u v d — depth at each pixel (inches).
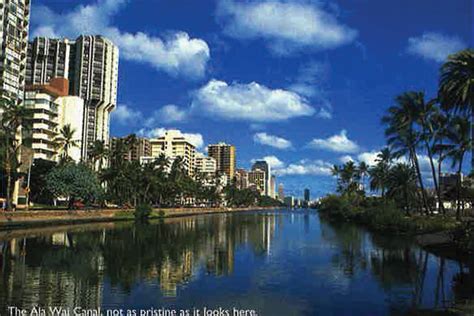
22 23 3440.0
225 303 695.1
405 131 2348.7
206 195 7440.9
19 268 970.7
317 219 4557.1
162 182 4832.7
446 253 1275.8
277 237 1996.8
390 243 1657.2
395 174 2915.8
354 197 4301.2
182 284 834.8
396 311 652.1
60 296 711.7
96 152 3882.9
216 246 1545.3
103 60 7027.6
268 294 762.8
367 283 861.8
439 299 724.0
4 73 3218.5
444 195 3577.8
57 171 2967.5
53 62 6865.2
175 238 1857.8
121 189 4220.0
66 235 1855.3
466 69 1435.8
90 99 6884.8
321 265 1098.1
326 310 660.1
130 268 1005.8
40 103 4471.0
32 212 2202.3
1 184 3105.3
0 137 2588.6
